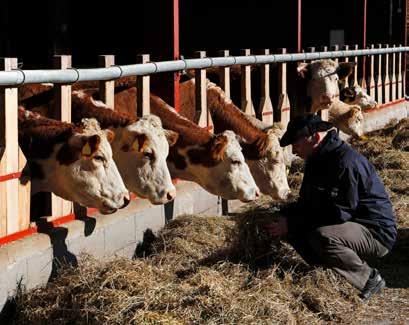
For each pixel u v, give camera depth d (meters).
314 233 6.26
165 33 8.85
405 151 13.02
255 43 14.58
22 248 5.78
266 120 10.63
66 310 5.46
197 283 5.73
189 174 7.67
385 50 17.50
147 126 6.66
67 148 6.00
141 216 7.49
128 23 10.84
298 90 12.26
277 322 5.54
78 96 6.95
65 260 6.26
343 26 18.20
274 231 6.38
